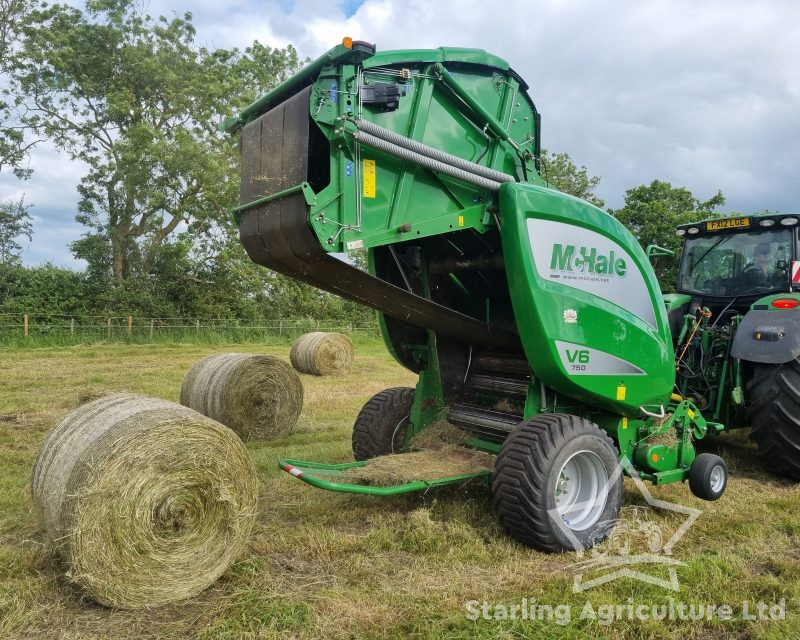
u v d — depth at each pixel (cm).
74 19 2414
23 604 283
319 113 323
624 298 420
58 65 2258
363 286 372
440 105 388
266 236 350
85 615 283
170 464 300
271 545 351
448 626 271
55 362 1353
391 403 493
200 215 2428
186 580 300
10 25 2312
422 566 333
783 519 413
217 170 2314
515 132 427
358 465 421
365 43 319
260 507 418
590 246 401
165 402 350
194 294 2492
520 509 352
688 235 627
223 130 403
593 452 379
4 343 1739
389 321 468
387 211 347
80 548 279
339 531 381
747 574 325
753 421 511
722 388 534
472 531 376
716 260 602
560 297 379
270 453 580
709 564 333
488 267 417
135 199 2388
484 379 466
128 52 2381
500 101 416
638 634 271
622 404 413
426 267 443
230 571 320
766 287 565
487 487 436
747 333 508
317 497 441
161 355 1553
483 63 400
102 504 284
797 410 483
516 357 451
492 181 380
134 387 977
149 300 2295
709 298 600
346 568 328
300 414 750
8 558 326
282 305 2678
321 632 265
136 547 290
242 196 371
